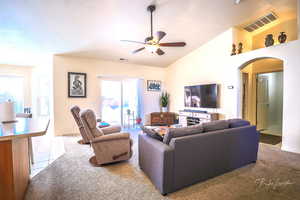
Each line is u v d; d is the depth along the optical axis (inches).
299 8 114.9
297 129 112.5
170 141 70.1
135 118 221.8
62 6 98.3
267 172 85.6
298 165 94.0
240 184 74.2
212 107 168.9
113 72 201.3
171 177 66.4
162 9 112.1
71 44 147.3
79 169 90.3
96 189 70.5
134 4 103.3
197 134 75.4
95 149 91.4
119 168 91.7
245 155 92.4
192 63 198.4
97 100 190.7
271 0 117.3
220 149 80.7
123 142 97.8
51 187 72.0
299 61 110.0
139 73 223.8
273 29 161.0
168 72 242.5
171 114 225.8
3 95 193.2
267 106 201.5
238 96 150.3
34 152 117.3
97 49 164.1
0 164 51.4
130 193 67.5
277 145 133.9
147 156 80.0
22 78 201.6
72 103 175.0
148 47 105.7
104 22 119.5
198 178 74.3
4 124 60.7
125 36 142.4
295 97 112.6
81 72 179.8
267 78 199.5
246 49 169.2
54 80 164.9
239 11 126.6
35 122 65.0
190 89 196.9
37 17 105.3
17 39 129.3
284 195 65.9
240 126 94.7
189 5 112.0
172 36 157.8
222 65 162.2
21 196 61.6
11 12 97.2
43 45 143.4
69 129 173.3
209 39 171.2
